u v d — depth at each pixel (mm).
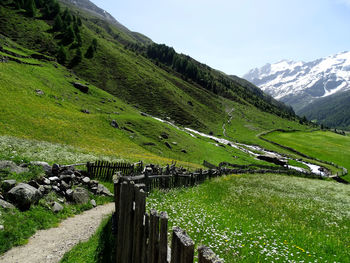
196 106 172750
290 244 7961
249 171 46625
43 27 174125
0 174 11039
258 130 163000
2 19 160500
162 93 153750
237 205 14031
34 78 83188
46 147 27578
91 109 84000
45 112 52281
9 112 42281
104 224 10055
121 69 161250
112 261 6961
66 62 143500
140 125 76562
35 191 10805
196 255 6445
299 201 19000
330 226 12055
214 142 103062
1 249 7688
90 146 42656
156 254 4375
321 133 178625
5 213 9141
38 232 9320
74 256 7309
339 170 83688
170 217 9000
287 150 119062
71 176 14492
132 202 5961
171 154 64250
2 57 86125
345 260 7332
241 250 6836
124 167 20406
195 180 22359
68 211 11727
